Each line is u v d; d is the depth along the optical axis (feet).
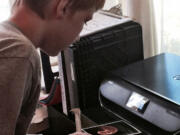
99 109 3.78
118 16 4.30
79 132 3.15
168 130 2.82
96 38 3.71
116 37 3.86
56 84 4.15
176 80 3.28
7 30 2.19
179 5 4.63
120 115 3.44
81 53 3.61
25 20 2.27
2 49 2.05
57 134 4.30
